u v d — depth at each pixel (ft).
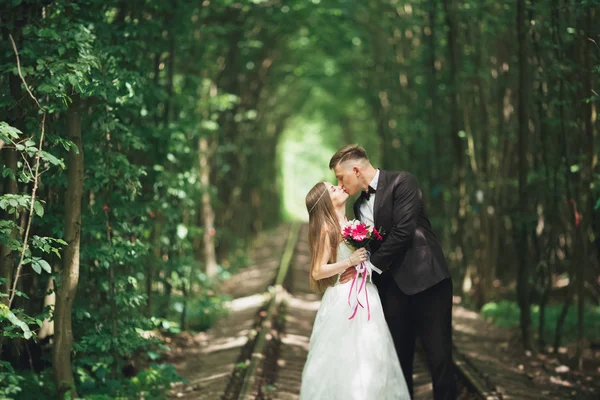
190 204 29.68
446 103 42.60
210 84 47.21
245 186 77.00
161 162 26.05
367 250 16.62
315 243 15.76
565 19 26.43
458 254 44.19
